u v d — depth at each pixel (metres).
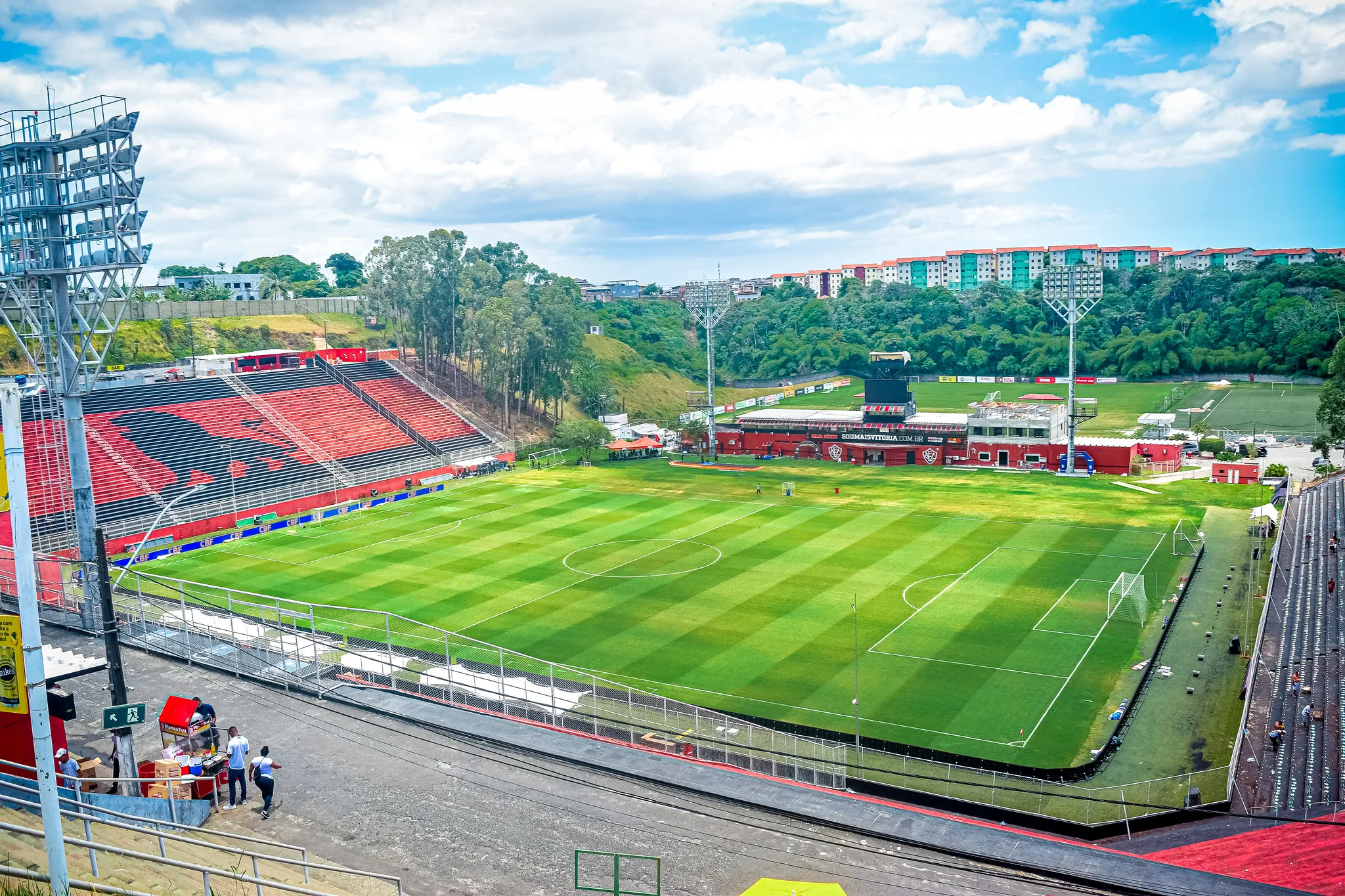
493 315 147.25
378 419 129.62
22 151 52.03
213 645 47.28
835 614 65.38
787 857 29.22
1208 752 45.97
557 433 138.12
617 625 64.31
